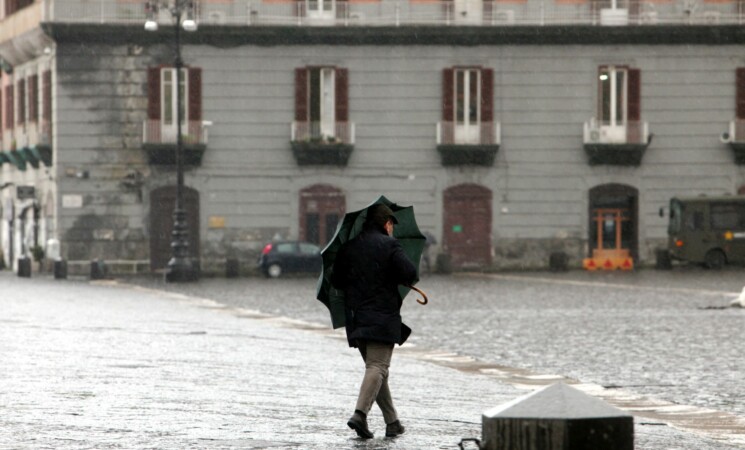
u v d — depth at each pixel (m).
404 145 140.62
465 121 140.50
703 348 53.72
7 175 161.50
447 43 140.25
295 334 59.94
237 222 139.75
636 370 45.94
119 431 27.39
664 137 141.62
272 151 139.88
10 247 161.38
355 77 140.12
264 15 138.62
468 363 48.59
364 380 27.33
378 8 139.75
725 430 31.34
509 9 139.88
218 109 139.50
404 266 27.39
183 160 138.62
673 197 140.62
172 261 119.94
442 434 28.03
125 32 137.12
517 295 93.81
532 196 141.25
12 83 156.62
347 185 140.50
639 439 28.92
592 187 141.38
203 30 137.38
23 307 77.88
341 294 28.16
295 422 29.56
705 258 140.12
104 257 138.62
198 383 37.66
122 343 52.06
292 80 139.75
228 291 102.19
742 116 141.38
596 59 140.75
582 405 19.91
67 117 138.25
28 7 144.88
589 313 74.50
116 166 138.62
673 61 141.12
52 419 29.14
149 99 138.00
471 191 141.00
